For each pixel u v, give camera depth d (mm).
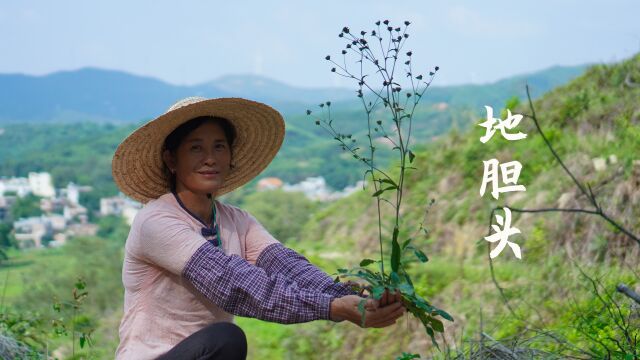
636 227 7652
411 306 3115
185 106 3281
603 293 6219
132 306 3334
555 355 4098
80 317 7117
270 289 3166
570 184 9633
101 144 110500
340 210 17312
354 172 82875
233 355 3252
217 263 3203
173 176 3475
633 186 8219
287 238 19516
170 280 3314
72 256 17766
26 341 6398
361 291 3309
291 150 116438
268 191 25984
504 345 4238
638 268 6918
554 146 11352
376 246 13297
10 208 69625
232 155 3779
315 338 8477
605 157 9648
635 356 3910
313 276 3439
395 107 3195
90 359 6016
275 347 8586
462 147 13891
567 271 7531
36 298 10586
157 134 3363
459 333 7297
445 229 11320
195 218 3389
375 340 8047
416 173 14297
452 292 8641
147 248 3281
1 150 155750
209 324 3346
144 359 3254
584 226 8344
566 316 6164
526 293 7602
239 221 3594
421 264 9797
